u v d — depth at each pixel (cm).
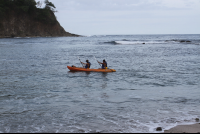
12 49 4078
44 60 2458
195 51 3575
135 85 1162
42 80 1316
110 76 1464
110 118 651
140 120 633
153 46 5122
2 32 11462
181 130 550
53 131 555
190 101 838
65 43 6538
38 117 663
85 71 1686
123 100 858
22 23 12438
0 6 11688
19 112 711
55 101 847
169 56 2841
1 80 1304
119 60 2444
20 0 12750
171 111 717
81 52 3541
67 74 1546
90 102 830
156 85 1159
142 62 2242
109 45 5634
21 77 1415
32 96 928
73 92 1002
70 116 671
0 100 862
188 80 1299
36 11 13225
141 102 827
